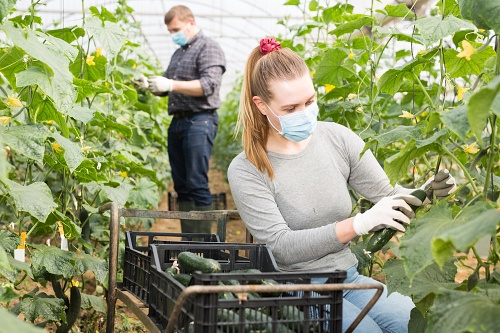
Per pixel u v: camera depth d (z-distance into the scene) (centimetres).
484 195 206
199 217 307
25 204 265
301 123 267
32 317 310
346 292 276
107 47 348
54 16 1202
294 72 267
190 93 586
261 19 1466
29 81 251
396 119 561
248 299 190
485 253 504
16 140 258
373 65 382
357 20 370
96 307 358
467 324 165
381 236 243
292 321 197
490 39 209
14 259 283
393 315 260
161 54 2047
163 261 250
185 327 200
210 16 1462
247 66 286
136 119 632
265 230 269
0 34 931
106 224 438
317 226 282
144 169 481
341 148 293
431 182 255
